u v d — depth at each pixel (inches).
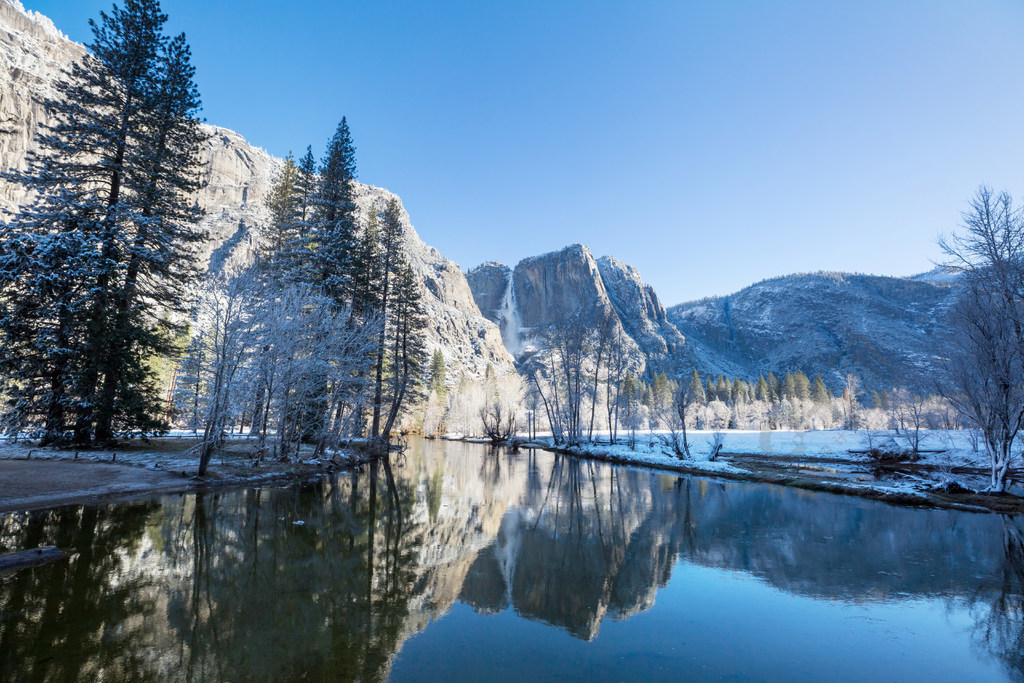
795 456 1428.4
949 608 308.2
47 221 763.4
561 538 491.8
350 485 763.4
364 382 941.8
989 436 794.8
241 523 461.7
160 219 845.8
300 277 1007.0
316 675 201.2
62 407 761.6
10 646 214.2
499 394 2501.2
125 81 862.5
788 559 421.4
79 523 421.4
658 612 298.8
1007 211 774.5
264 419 781.9
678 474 1086.4
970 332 814.5
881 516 612.4
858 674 219.0
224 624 250.5
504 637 254.2
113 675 191.3
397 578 343.9
